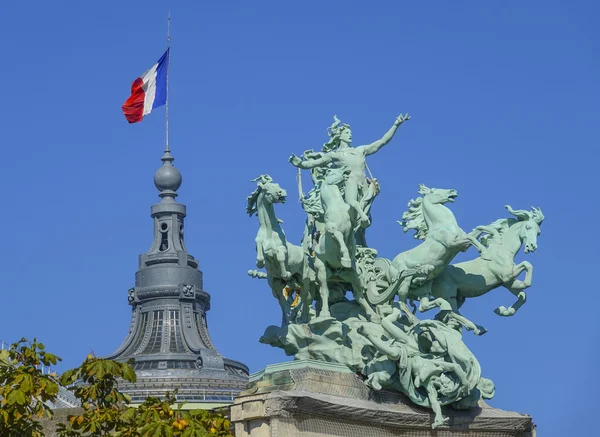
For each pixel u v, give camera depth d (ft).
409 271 540.93
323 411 499.92
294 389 504.84
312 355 524.11
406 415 523.29
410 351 525.75
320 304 536.83
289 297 538.88
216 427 454.81
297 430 491.31
